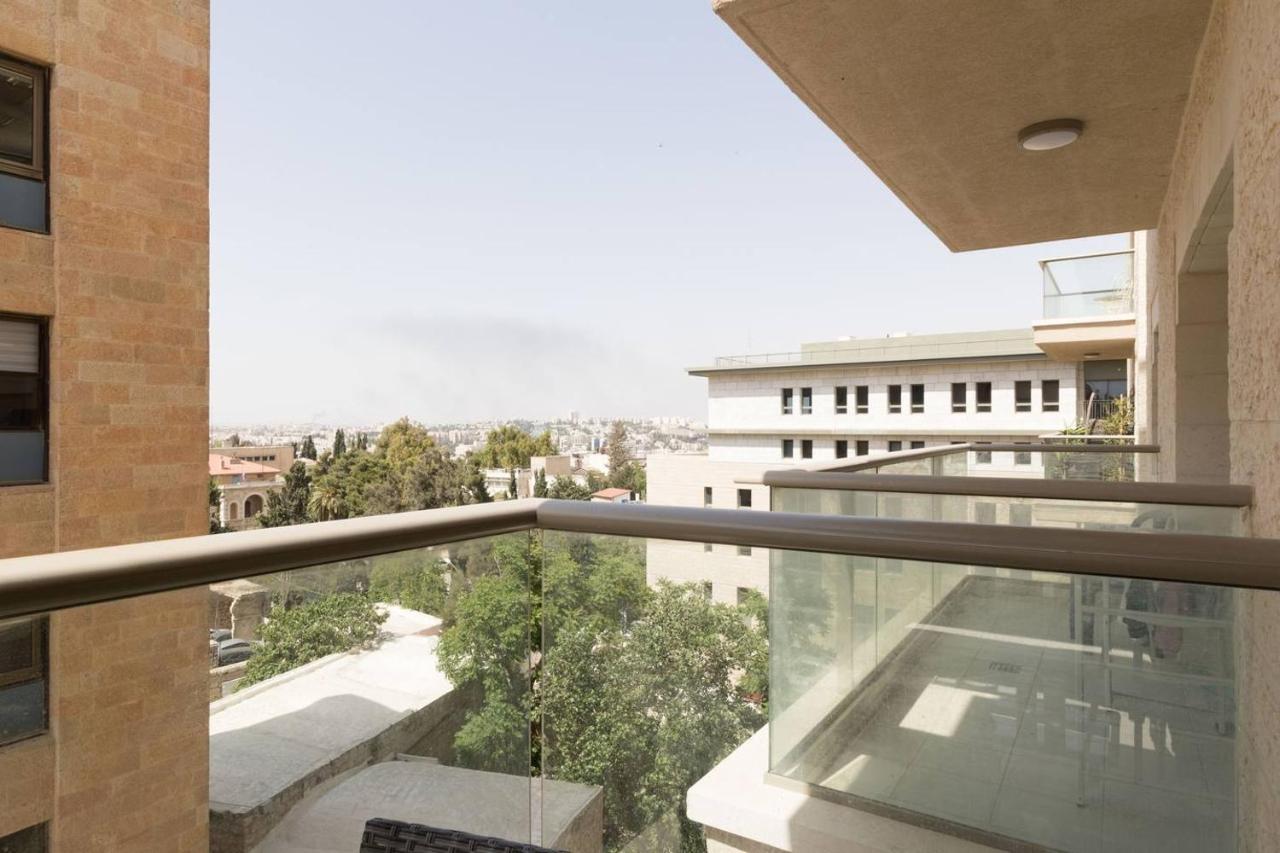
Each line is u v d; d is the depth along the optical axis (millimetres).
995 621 1416
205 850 987
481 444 87375
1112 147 4266
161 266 8180
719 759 1532
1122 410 16781
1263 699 1021
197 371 8469
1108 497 2229
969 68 3359
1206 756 1194
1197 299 4508
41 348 7531
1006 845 1447
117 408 7812
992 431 29984
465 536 1304
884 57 3236
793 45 3154
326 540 1078
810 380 34844
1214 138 2887
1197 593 1147
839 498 2547
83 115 7625
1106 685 1287
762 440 36031
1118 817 1326
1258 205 1978
